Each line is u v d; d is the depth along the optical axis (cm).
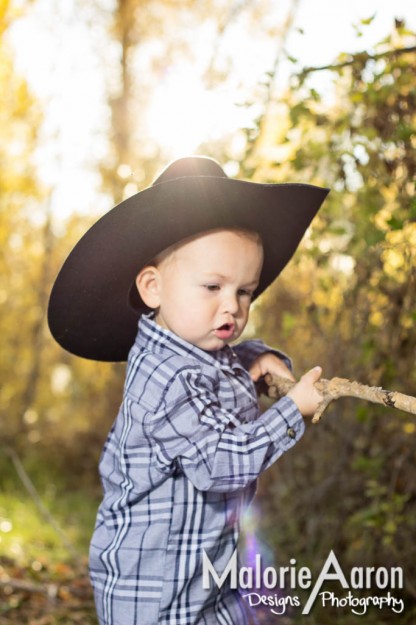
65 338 269
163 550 235
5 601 436
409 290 403
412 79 384
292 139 413
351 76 399
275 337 534
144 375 238
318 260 419
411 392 415
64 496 734
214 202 236
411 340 407
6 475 771
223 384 243
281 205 251
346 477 450
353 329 427
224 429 227
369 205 395
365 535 426
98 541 246
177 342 241
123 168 695
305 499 474
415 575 418
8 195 909
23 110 883
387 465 441
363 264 415
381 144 391
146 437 235
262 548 473
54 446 845
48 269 934
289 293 545
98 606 247
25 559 512
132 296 265
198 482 227
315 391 233
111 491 250
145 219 238
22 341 959
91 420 880
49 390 959
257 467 226
